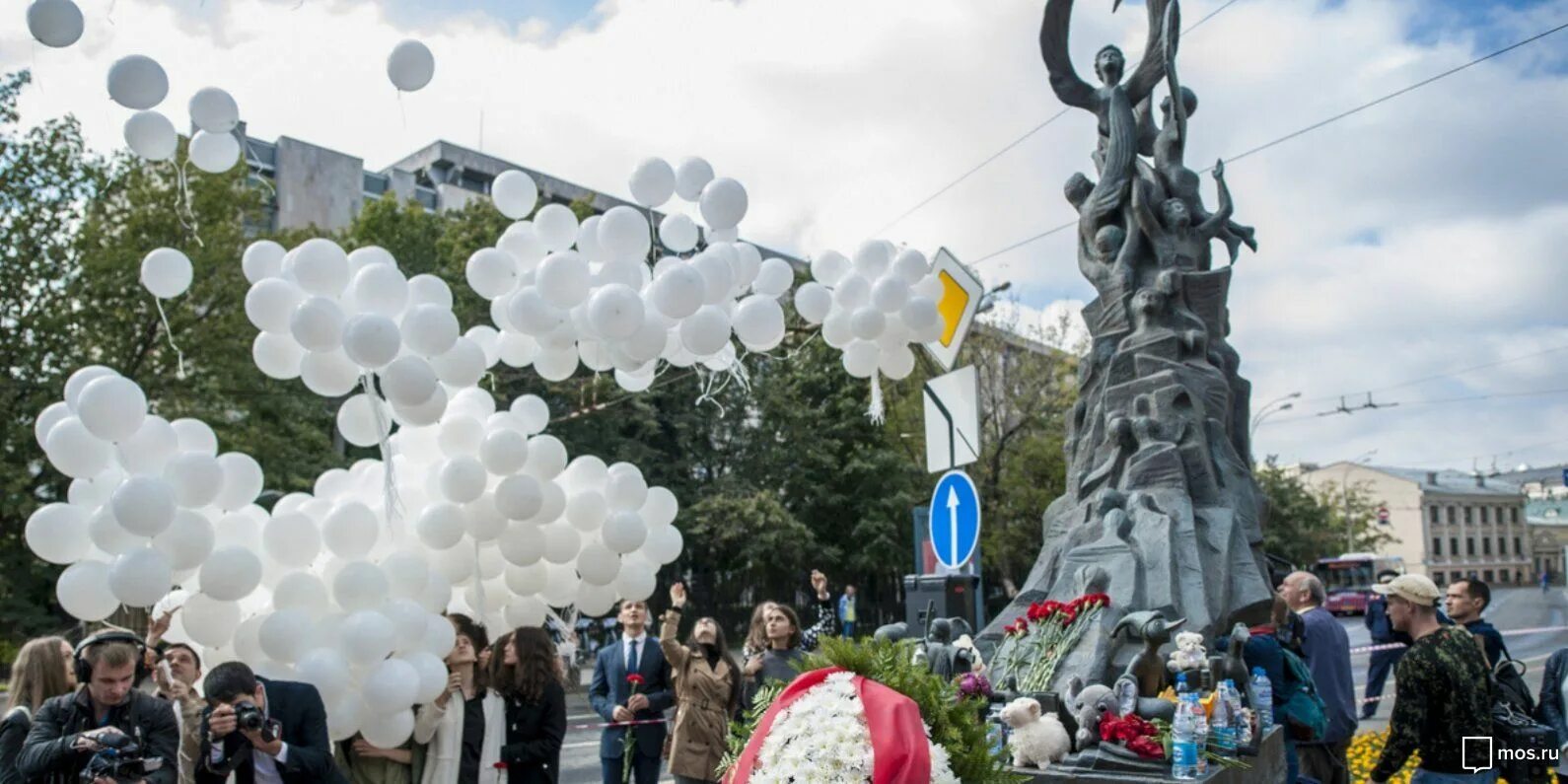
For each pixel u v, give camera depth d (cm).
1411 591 566
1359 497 8381
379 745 600
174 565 557
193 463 568
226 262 2212
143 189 2169
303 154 4297
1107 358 1239
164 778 503
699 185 725
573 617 826
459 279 2588
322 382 611
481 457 658
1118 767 573
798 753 354
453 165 4922
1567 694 653
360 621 576
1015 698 651
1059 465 3638
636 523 721
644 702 830
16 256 2119
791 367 3459
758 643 796
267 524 601
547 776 675
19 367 2120
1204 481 1120
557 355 723
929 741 375
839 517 3538
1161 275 1224
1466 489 11019
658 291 652
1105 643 814
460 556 675
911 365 799
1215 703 620
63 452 562
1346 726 797
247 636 592
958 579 765
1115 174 1273
